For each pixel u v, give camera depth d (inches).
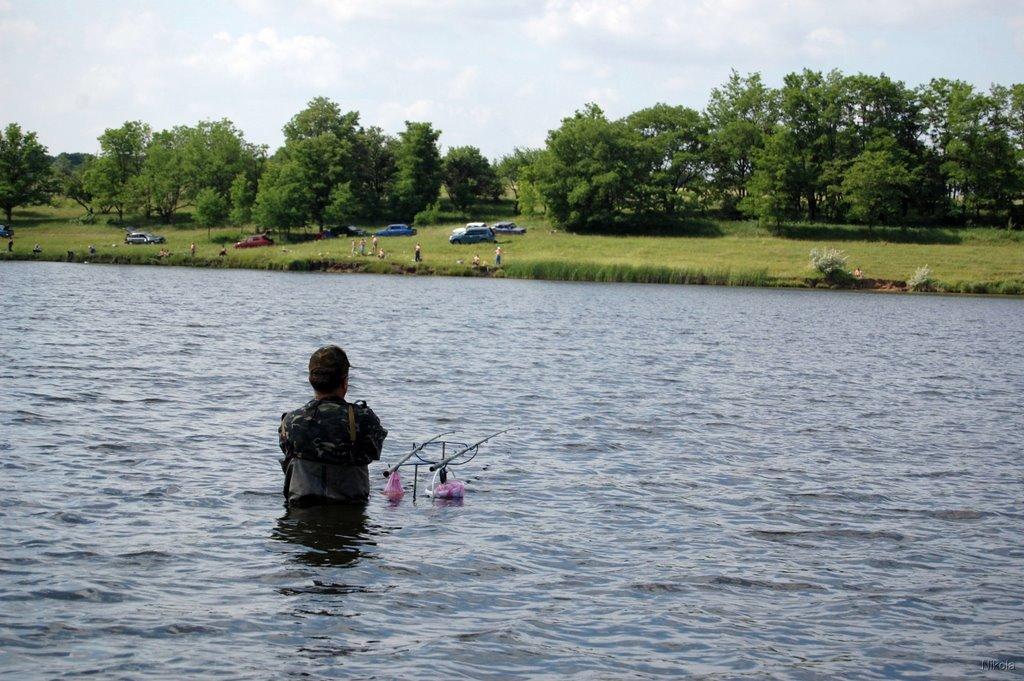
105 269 3191.4
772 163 4778.5
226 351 1014.4
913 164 5157.5
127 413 640.4
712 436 653.9
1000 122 4815.5
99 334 1124.5
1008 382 1018.7
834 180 5027.1
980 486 534.6
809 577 372.8
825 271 3440.0
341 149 5595.5
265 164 5802.2
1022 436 697.6
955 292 3307.1
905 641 314.5
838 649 306.7
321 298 2080.5
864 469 568.7
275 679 268.5
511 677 277.0
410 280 3132.4
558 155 5049.2
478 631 307.9
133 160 5984.3
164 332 1187.3
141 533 389.4
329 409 442.6
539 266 3447.3
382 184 6245.1
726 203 5467.5
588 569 371.2
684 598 345.4
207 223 4923.7
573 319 1705.2
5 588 322.3
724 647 304.5
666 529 429.7
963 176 4766.2
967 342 1526.8
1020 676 290.5
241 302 1845.5
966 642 315.0
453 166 6171.3
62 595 319.6
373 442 448.1
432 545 390.6
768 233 4724.4
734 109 5634.8
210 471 496.1
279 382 807.7
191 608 315.6
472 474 516.7
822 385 945.5
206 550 372.5
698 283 3378.4
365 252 3831.2
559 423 675.4
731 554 397.4
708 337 1439.5
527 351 1138.7
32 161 5536.4
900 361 1206.9
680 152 5369.1
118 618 304.2
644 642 305.7
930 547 417.1
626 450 595.8
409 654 288.5
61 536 379.9
